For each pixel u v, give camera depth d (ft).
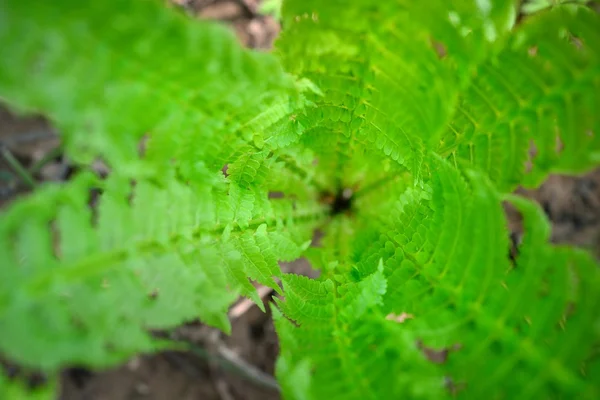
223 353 2.43
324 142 2.16
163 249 1.38
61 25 1.05
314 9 1.51
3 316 1.10
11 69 1.05
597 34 1.31
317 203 2.43
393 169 2.14
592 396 1.19
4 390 1.10
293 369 1.33
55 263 1.17
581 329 1.19
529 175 1.60
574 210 2.52
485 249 1.33
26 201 1.15
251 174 1.91
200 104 1.39
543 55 1.40
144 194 1.38
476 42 1.42
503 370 1.24
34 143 2.50
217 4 2.81
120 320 1.24
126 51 1.12
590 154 1.39
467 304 1.34
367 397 1.30
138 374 2.44
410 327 1.35
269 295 2.46
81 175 1.27
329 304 1.69
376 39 1.54
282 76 1.45
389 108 1.75
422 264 1.57
